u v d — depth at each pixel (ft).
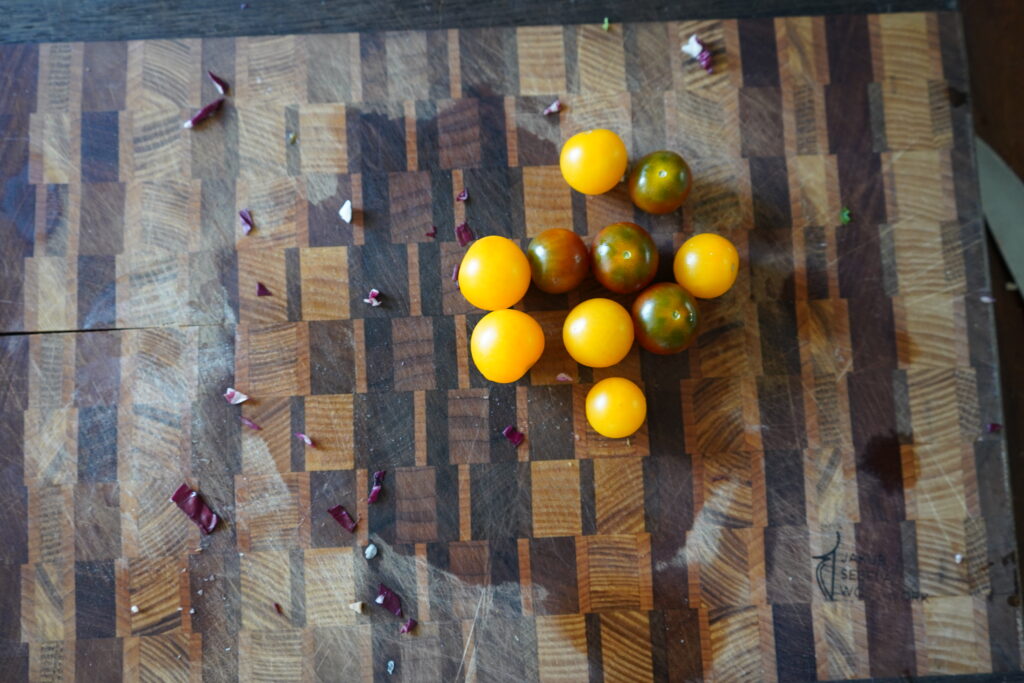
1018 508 1.42
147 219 1.32
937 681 1.28
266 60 1.33
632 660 1.28
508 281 1.21
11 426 1.29
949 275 1.32
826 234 1.33
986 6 1.47
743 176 1.33
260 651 1.28
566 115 1.33
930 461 1.30
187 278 1.31
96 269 1.31
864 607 1.29
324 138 1.33
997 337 1.42
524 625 1.28
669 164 1.24
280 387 1.30
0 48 1.33
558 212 1.33
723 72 1.34
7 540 1.28
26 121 1.32
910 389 1.31
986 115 1.46
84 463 1.29
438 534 1.29
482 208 1.32
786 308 1.32
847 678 1.28
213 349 1.30
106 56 1.33
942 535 1.30
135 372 1.30
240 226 1.32
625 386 1.24
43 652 1.27
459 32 1.34
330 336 1.31
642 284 1.25
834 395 1.31
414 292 1.32
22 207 1.32
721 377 1.31
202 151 1.32
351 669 1.28
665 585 1.29
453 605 1.29
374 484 1.29
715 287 1.25
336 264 1.32
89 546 1.28
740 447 1.30
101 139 1.32
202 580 1.28
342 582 1.29
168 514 1.29
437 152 1.33
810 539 1.30
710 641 1.28
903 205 1.33
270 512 1.29
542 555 1.29
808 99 1.34
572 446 1.30
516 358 1.21
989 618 1.29
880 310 1.32
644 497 1.30
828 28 1.35
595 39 1.34
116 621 1.28
